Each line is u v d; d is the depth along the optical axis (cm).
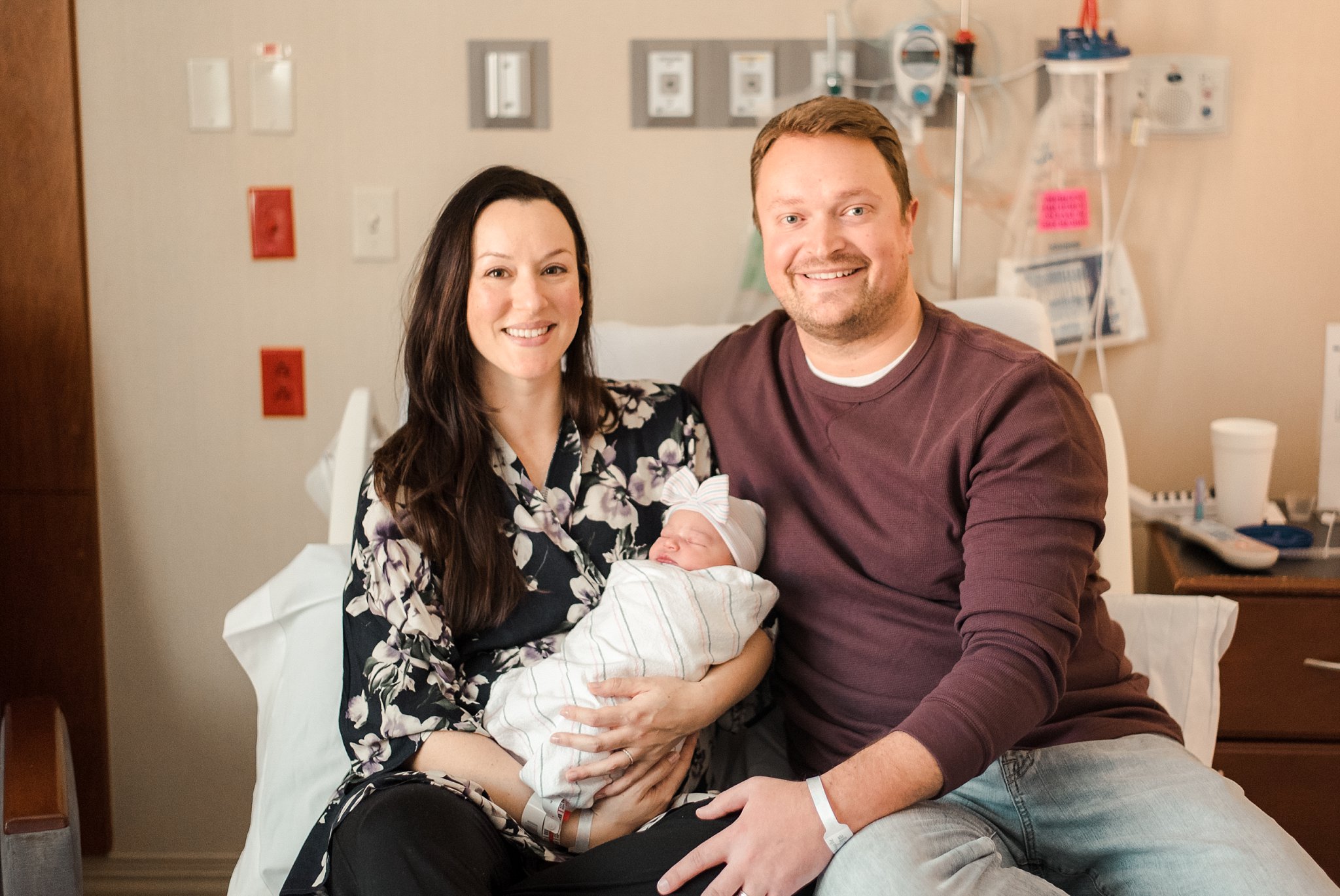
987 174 217
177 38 212
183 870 232
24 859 129
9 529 221
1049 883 126
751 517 146
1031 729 125
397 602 140
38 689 226
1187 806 127
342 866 122
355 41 213
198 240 218
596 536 150
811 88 215
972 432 136
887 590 142
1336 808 178
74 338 217
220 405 223
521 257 142
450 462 145
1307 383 222
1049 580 129
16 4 208
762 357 158
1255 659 178
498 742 138
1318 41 212
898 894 112
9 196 212
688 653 135
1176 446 225
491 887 120
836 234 140
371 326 220
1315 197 216
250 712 230
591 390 155
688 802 136
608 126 216
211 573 227
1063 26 213
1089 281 216
